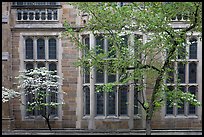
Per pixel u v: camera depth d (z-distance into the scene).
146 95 21.97
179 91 14.96
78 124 22.84
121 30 15.45
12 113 22.91
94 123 22.42
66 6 22.84
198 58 22.66
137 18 14.74
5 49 22.23
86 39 22.30
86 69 18.00
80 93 22.83
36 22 22.97
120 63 14.66
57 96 22.91
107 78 22.28
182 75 22.88
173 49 14.15
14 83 22.91
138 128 22.47
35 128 22.98
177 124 22.78
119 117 22.42
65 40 22.88
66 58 22.91
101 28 15.47
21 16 22.98
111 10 15.35
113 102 22.64
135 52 15.40
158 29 14.50
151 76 17.38
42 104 20.97
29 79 21.17
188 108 22.86
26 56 23.17
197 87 22.75
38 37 23.08
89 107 22.92
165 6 13.72
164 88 14.91
